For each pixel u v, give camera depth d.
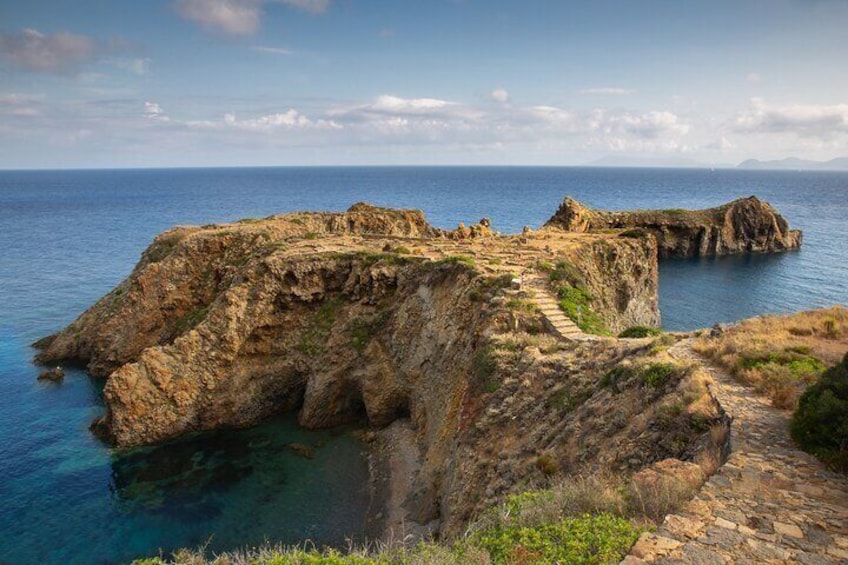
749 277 97.56
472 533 14.10
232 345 48.12
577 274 45.00
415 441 41.38
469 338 37.62
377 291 49.19
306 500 36.56
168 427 45.25
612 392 21.86
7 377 56.56
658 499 12.37
